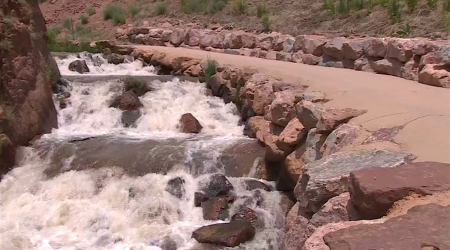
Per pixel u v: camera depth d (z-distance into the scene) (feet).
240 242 25.80
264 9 72.49
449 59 36.29
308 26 62.69
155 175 31.48
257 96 39.27
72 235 27.55
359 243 12.19
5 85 36.45
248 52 62.85
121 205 29.76
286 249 19.57
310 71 45.47
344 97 31.50
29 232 27.78
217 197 29.78
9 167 33.86
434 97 30.73
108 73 57.82
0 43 37.09
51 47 72.54
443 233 12.38
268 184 31.58
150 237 26.91
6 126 34.63
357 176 15.84
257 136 36.47
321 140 26.43
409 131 22.58
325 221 16.63
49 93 42.06
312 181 18.04
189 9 83.41
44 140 37.45
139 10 91.25
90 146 35.68
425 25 48.83
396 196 14.69
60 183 31.45
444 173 15.92
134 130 41.42
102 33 87.51
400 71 41.29
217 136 39.29
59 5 100.73
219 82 47.47
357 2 60.03
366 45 46.47
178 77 52.54
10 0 40.65
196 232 26.58
